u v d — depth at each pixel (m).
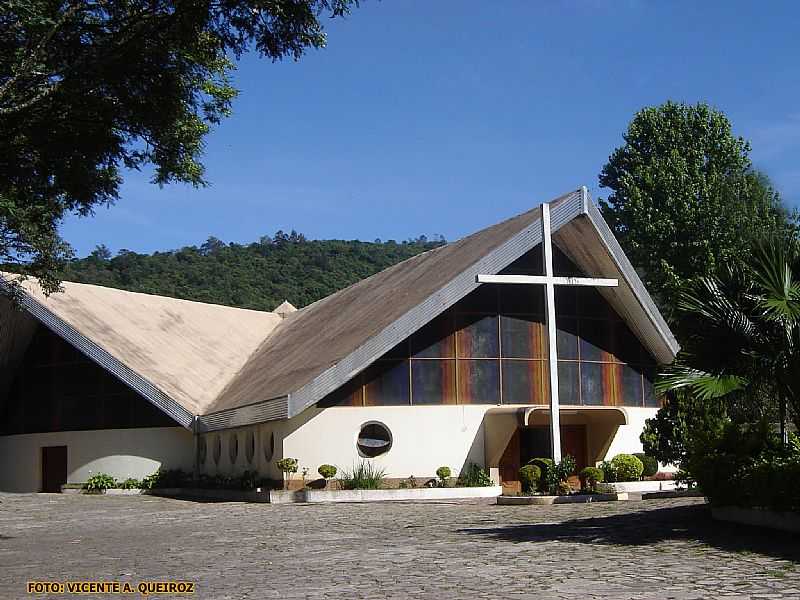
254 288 96.69
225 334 43.88
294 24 14.82
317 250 114.94
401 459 29.70
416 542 15.45
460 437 30.31
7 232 22.97
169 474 35.94
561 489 25.95
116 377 35.50
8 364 39.41
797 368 14.34
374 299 35.19
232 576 12.47
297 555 14.45
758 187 48.06
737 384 14.73
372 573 12.08
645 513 18.73
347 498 27.84
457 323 30.91
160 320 41.62
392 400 29.97
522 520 18.80
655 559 12.20
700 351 14.83
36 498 34.12
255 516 22.97
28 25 14.25
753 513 15.12
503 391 31.02
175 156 17.39
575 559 12.52
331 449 29.27
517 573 11.52
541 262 32.09
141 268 101.50
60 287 25.97
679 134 51.47
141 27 14.78
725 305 14.53
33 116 15.29
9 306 36.03
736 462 15.91
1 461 40.44
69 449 38.09
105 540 18.59
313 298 96.62
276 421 28.97
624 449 32.62
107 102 15.61
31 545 18.23
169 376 37.03
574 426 32.84
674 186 48.62
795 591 9.59
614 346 33.06
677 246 47.75
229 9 14.64
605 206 52.47
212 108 18.31
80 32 14.92
